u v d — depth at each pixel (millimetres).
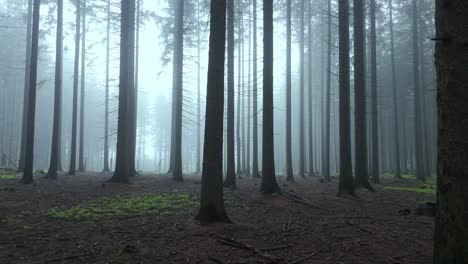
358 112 15742
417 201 12953
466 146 3779
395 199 13328
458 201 3795
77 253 6273
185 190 13602
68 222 8328
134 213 9203
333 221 8898
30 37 23109
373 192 15227
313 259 6176
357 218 9328
